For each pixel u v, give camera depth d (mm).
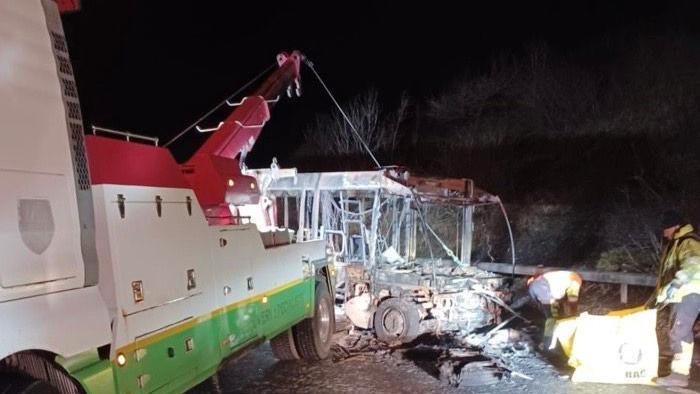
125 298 3822
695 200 13133
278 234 6883
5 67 3105
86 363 3521
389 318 8312
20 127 3152
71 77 3596
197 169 6238
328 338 7895
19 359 3205
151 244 4172
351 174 8953
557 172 16672
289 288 6773
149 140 4621
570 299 8156
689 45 17531
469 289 8625
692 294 6391
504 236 15570
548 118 18406
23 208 3111
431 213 14305
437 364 7148
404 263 9750
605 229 14000
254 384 6727
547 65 19688
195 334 4664
